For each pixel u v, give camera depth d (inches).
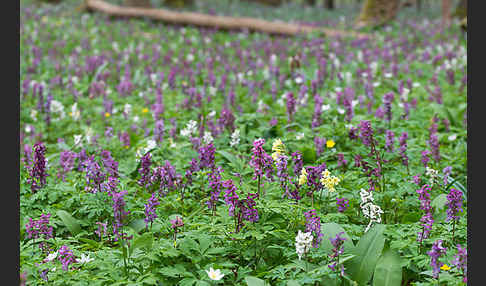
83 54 185.8
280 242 70.6
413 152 88.7
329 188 71.6
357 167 82.7
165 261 67.9
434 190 78.9
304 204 73.9
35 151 76.7
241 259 69.9
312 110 106.6
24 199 75.9
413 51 183.3
